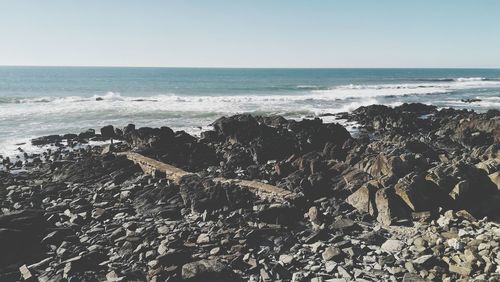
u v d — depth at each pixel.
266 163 26.34
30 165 27.38
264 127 33.34
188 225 16.52
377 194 17.34
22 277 12.65
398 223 16.27
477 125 34.38
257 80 158.00
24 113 48.78
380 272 12.62
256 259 13.47
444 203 17.34
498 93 83.88
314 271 12.77
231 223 16.44
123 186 21.84
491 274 11.60
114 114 49.62
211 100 66.31
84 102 60.78
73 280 12.19
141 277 12.31
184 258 13.11
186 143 30.08
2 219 15.09
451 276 12.04
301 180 20.52
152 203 18.78
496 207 16.83
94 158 26.03
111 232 15.91
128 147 29.67
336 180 21.05
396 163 20.25
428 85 115.19
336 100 67.94
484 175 18.61
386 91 88.56
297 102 64.38
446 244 13.91
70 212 17.97
